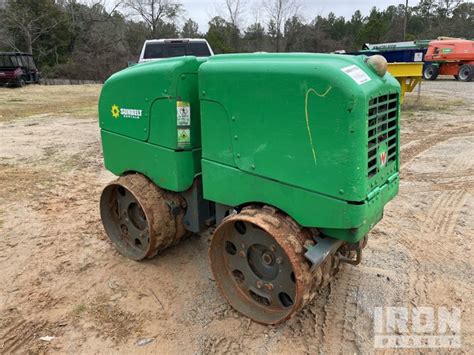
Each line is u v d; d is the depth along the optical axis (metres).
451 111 12.06
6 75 23.53
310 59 2.45
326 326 2.95
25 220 4.85
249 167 2.71
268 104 2.51
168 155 3.21
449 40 22.02
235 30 43.00
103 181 6.34
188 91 3.07
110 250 4.06
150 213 3.36
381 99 2.55
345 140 2.27
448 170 6.48
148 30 46.44
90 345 2.83
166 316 3.10
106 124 3.73
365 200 2.43
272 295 2.92
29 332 2.95
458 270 3.65
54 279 3.60
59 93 21.00
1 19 41.25
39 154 8.05
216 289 3.39
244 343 2.81
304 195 2.51
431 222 4.64
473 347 2.78
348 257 3.20
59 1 46.59
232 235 3.00
